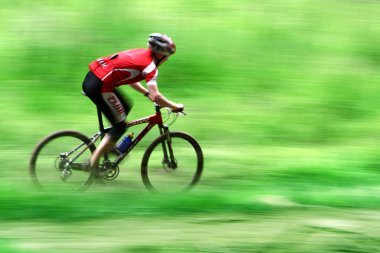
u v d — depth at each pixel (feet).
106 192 37.50
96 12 83.82
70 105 63.00
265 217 32.09
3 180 41.57
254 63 75.10
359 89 70.38
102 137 39.50
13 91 64.80
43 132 56.13
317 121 62.28
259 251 25.86
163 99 38.06
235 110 63.77
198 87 69.00
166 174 40.65
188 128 58.70
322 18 89.15
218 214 32.55
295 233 28.73
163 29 80.89
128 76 37.60
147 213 32.19
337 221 31.35
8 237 27.12
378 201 37.60
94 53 74.23
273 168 48.83
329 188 43.09
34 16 81.87
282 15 88.99
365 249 26.63
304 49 80.02
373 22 88.99
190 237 27.73
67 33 77.87
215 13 87.30
